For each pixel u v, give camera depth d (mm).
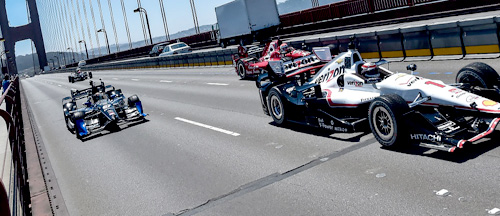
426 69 11141
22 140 9852
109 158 8266
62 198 6387
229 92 14281
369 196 4484
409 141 5480
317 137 6965
